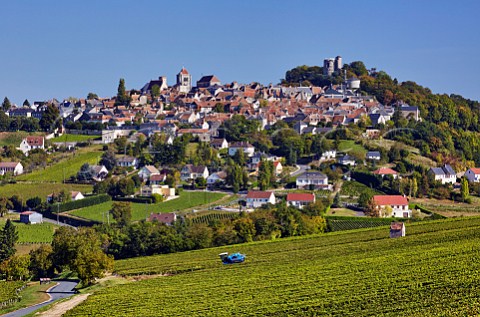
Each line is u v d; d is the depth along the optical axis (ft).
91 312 453.58
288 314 413.18
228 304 447.01
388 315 384.27
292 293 457.68
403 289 432.66
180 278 548.72
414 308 393.09
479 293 406.62
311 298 440.45
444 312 376.27
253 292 473.26
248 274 535.60
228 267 576.20
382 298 420.36
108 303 475.31
